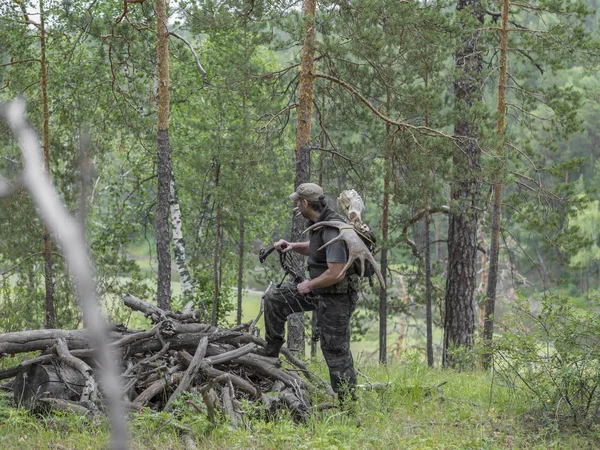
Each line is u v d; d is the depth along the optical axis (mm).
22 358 7203
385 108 16938
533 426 5918
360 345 33562
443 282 22516
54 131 17953
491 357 6895
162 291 13375
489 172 15094
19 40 17688
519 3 16797
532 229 16734
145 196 21141
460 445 5168
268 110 15875
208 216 21547
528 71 17219
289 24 13953
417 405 6398
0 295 12203
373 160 16781
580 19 16516
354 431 5238
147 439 4844
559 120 16688
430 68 15133
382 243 18797
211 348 6289
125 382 5836
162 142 13570
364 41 13398
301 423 5559
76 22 16531
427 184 15391
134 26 15852
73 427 5023
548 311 6273
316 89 16281
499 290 31281
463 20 15398
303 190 5738
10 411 5137
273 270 22922
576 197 16812
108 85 18672
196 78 19953
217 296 19922
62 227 670
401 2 13930
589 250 38406
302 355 8969
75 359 5586
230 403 5512
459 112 15930
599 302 6160
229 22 14867
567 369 5871
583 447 5367
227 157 16203
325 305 5785
